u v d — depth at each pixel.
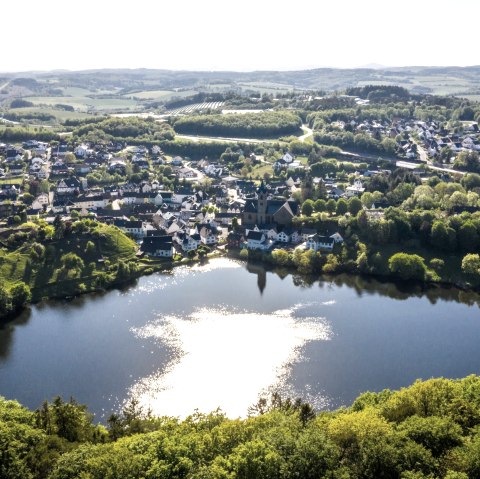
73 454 95.56
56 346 193.25
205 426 117.44
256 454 91.81
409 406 115.88
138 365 179.12
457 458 93.06
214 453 99.50
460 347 191.62
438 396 117.31
